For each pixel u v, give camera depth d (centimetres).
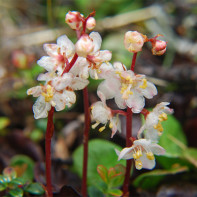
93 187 11
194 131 13
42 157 13
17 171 11
